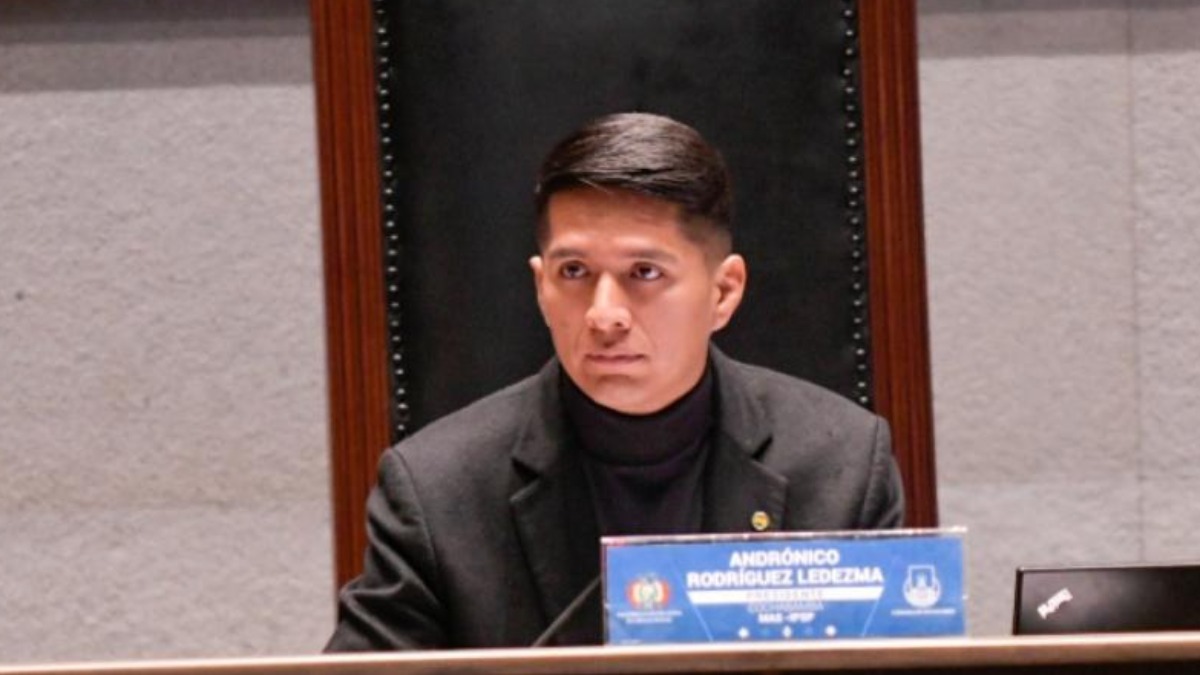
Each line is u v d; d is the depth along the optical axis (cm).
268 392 775
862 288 675
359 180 677
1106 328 774
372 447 678
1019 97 769
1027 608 396
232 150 769
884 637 369
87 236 770
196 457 775
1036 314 772
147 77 767
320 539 777
